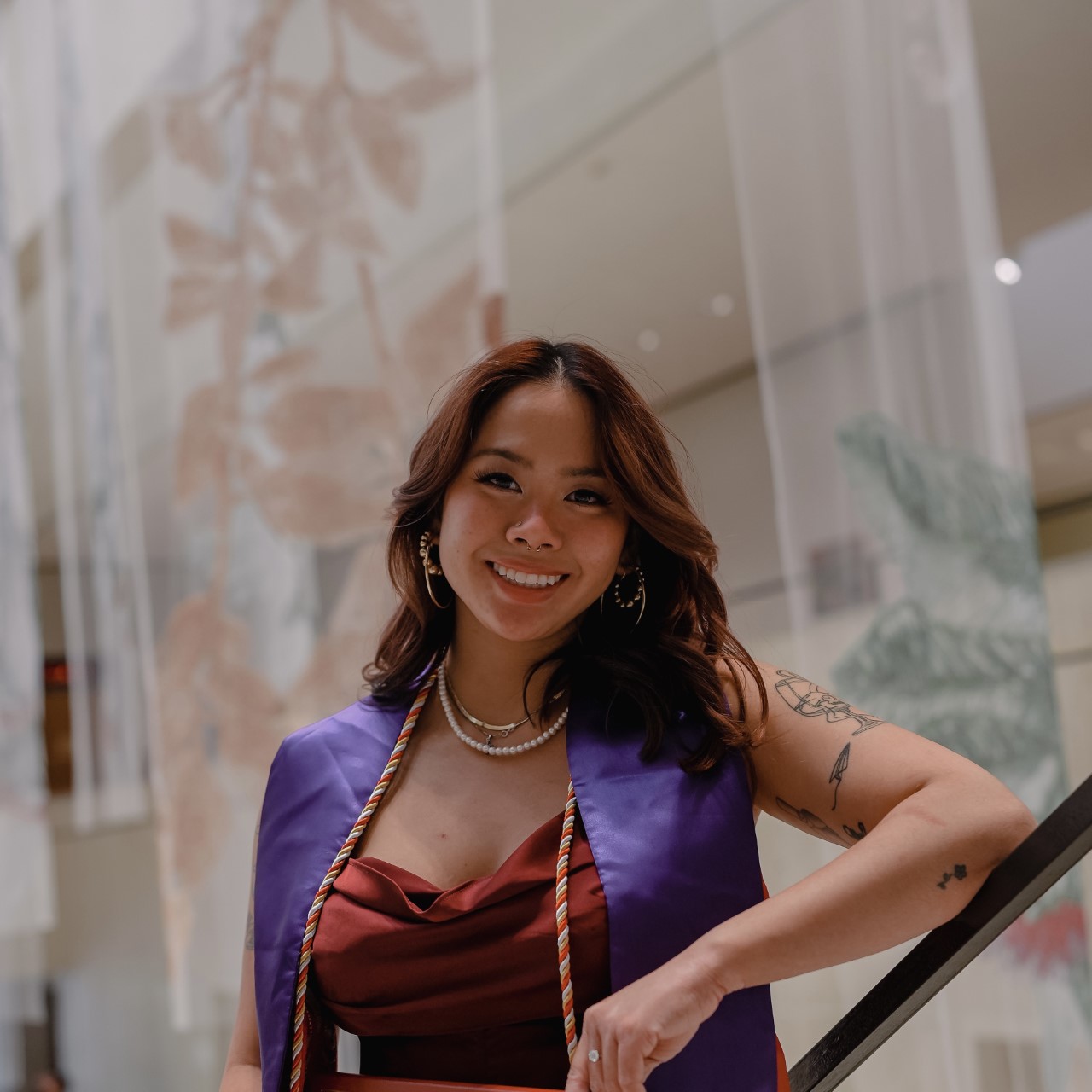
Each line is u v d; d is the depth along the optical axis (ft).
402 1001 3.89
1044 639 7.76
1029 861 3.21
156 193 10.44
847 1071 3.68
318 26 9.52
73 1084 25.96
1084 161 16.30
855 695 8.10
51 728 19.06
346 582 9.21
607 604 4.52
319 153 9.44
